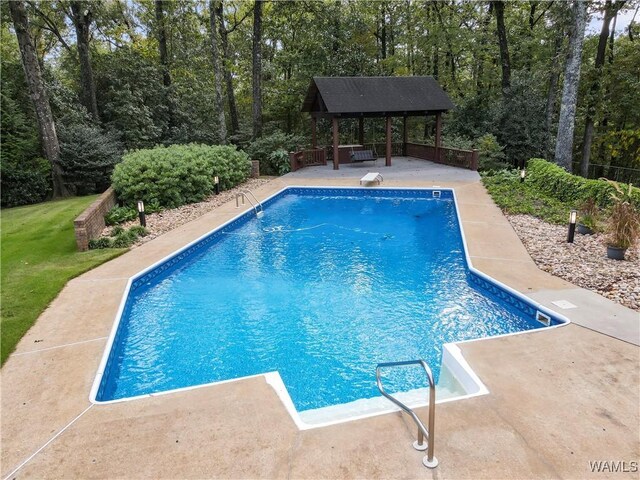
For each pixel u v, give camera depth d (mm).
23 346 5445
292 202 14961
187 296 7727
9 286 7281
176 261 9039
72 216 12133
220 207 13180
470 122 23422
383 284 8055
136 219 11727
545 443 3566
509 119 20719
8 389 4570
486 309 6973
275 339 6254
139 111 20844
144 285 7996
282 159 18953
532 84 21344
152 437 3807
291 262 9305
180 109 24969
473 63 26859
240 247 10320
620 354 4906
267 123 26328
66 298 6863
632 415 3900
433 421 3244
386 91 18688
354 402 4734
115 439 3799
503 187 13883
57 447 3723
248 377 4742
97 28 22391
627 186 9695
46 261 8555
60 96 19500
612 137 23531
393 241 10531
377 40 27953
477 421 3855
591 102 21047
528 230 9898
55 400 4379
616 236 7746
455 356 4949
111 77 21594
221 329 6574
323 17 23484
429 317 6777
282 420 3977
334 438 3707
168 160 13297
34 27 22172
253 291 7891
